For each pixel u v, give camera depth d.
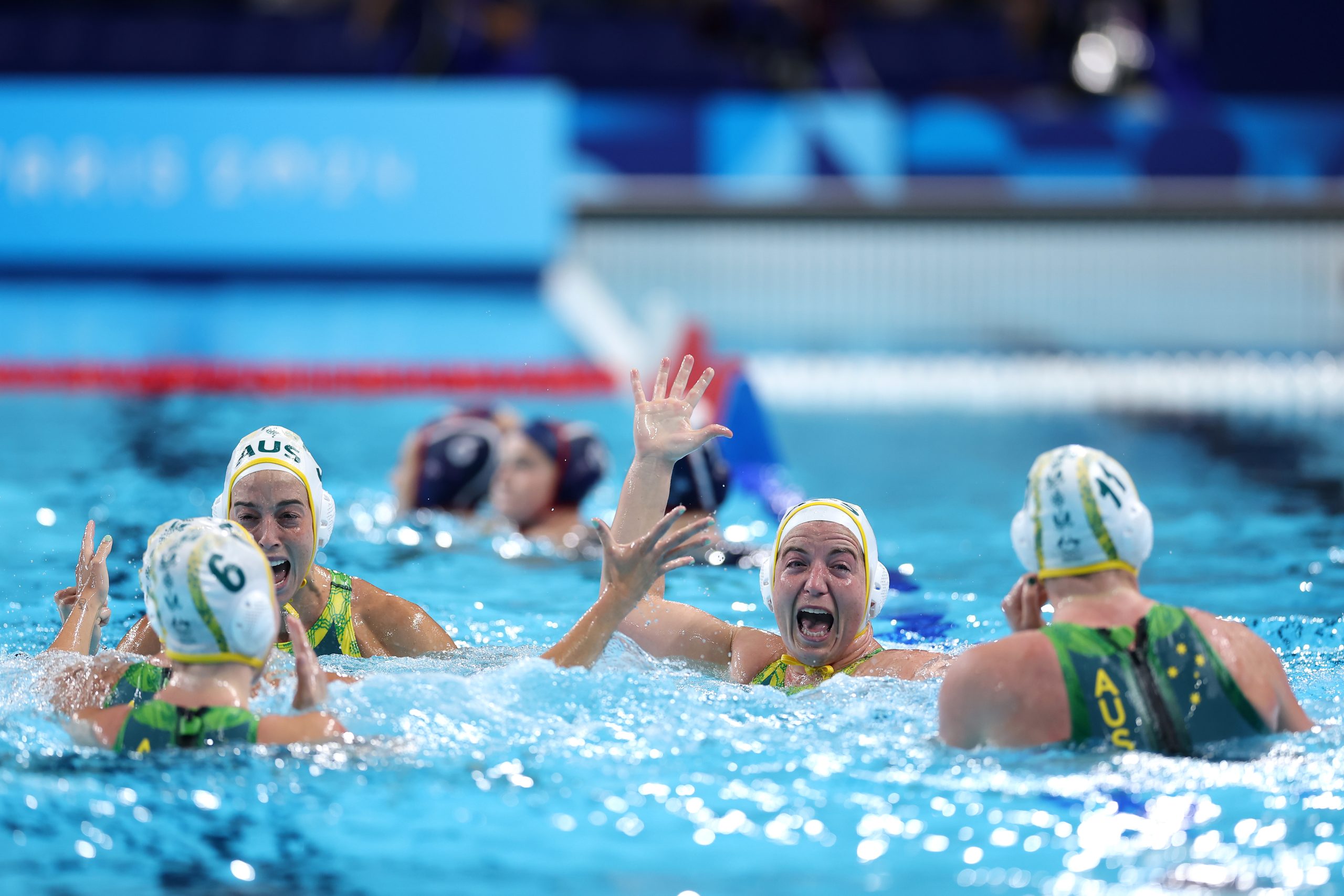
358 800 9.05
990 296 41.56
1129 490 10.18
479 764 9.73
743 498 21.39
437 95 39.59
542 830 8.66
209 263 39.00
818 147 42.53
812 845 8.45
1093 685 9.69
